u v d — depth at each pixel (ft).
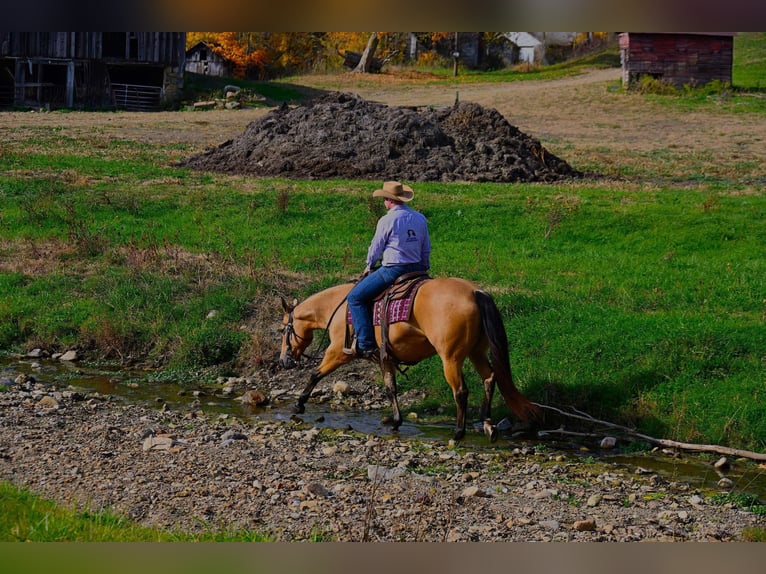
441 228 65.82
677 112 152.25
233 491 26.27
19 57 163.94
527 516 25.70
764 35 233.35
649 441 34.01
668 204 72.13
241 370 43.32
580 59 255.50
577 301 45.57
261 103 173.47
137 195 73.31
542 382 37.58
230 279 50.88
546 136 127.34
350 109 95.91
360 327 33.17
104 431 32.14
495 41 268.82
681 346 38.34
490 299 31.24
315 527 23.52
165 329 46.29
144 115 149.89
